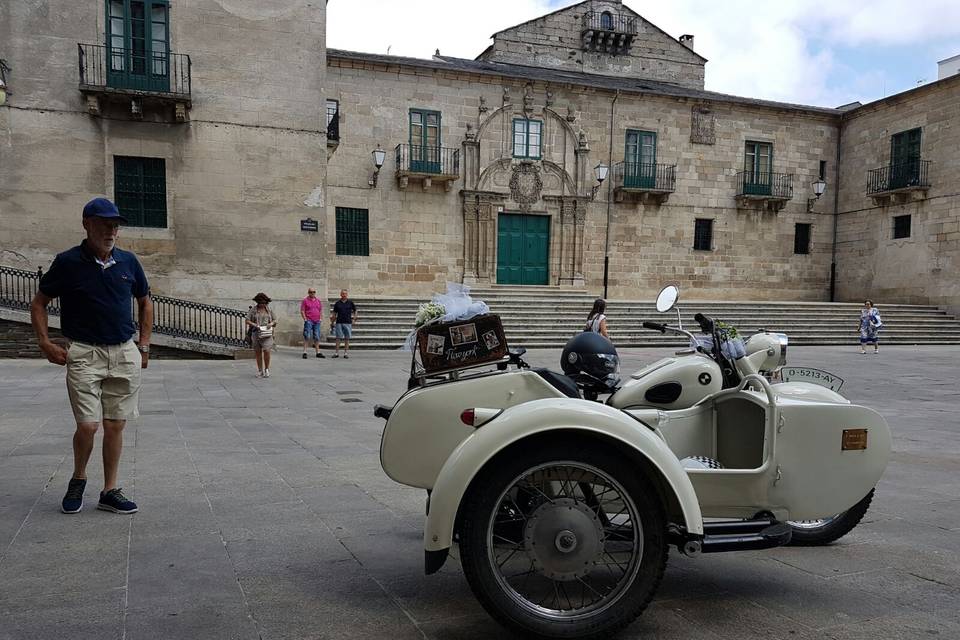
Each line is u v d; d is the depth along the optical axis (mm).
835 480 3203
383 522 4180
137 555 3529
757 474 3121
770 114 29234
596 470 2643
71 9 16031
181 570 3342
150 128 16672
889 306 26281
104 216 3977
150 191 16828
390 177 24500
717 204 28672
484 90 25375
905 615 2980
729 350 3445
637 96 27172
